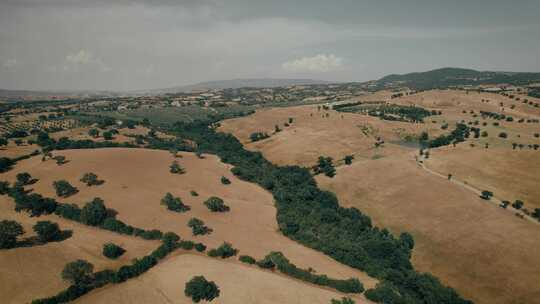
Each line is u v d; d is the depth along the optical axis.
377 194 121.25
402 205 111.19
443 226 95.62
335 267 71.56
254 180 128.75
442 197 110.06
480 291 71.81
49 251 67.56
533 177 127.19
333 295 58.88
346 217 101.12
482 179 130.00
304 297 56.69
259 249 76.81
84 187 104.75
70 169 117.69
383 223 104.56
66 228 79.19
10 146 150.75
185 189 111.88
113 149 144.75
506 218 94.81
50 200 87.81
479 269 77.44
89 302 54.03
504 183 125.56
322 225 92.38
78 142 153.88
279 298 55.59
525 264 76.00
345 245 78.88
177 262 67.56
